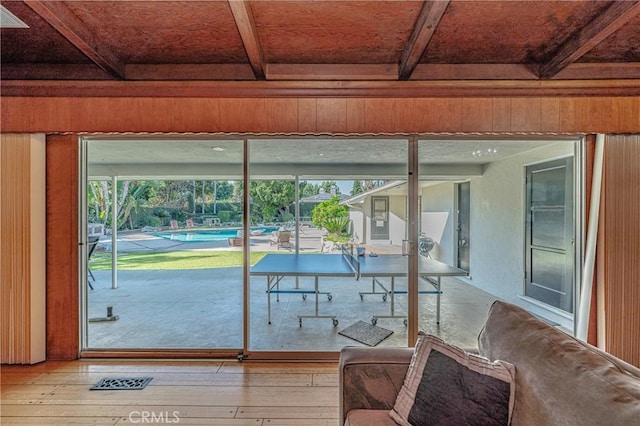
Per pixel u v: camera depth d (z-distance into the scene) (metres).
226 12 1.96
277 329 3.28
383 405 1.42
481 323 3.33
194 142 3.14
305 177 3.46
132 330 3.33
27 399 2.22
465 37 2.24
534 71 2.62
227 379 2.49
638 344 2.60
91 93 2.67
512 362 1.28
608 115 2.61
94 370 2.62
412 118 2.66
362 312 3.45
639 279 2.60
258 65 2.42
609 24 1.93
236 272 3.82
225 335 3.22
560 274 3.38
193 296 4.21
